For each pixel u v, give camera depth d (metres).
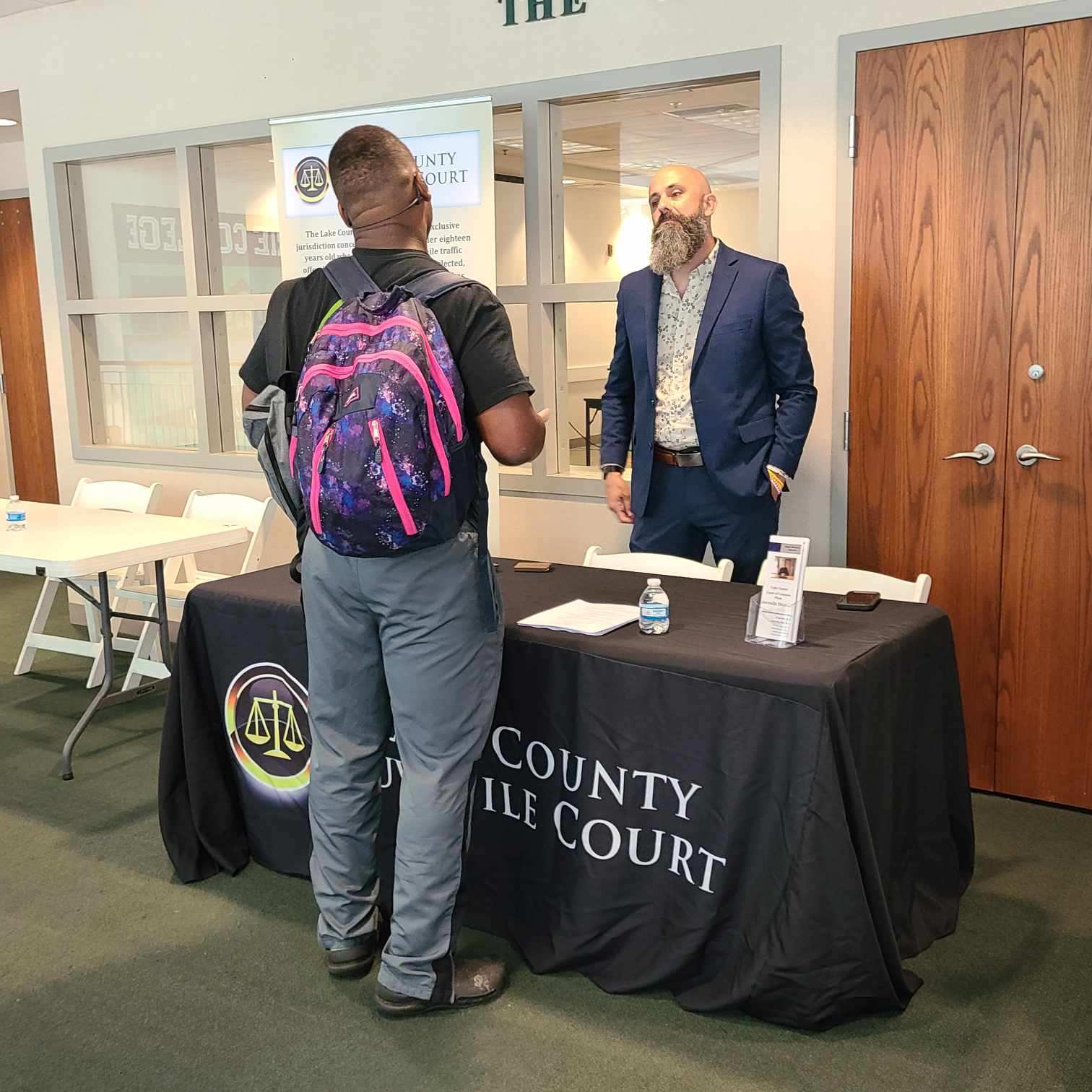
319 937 2.34
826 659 2.07
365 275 2.06
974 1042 2.09
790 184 3.41
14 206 7.16
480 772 2.41
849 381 3.39
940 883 2.52
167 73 4.64
